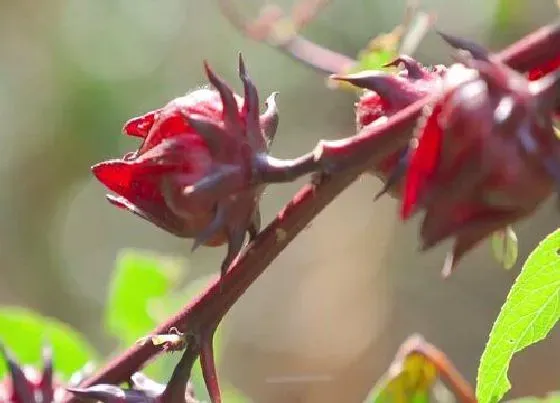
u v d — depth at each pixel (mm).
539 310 573
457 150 493
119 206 541
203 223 535
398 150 520
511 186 491
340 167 524
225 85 534
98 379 553
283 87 1778
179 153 533
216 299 544
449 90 497
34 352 717
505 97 493
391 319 1671
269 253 540
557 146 491
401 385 658
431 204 496
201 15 1790
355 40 1562
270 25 888
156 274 754
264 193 564
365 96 544
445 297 1651
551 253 565
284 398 1679
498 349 577
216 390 542
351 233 1764
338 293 1729
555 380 1499
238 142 532
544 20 1135
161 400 546
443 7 1378
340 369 1670
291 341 1717
